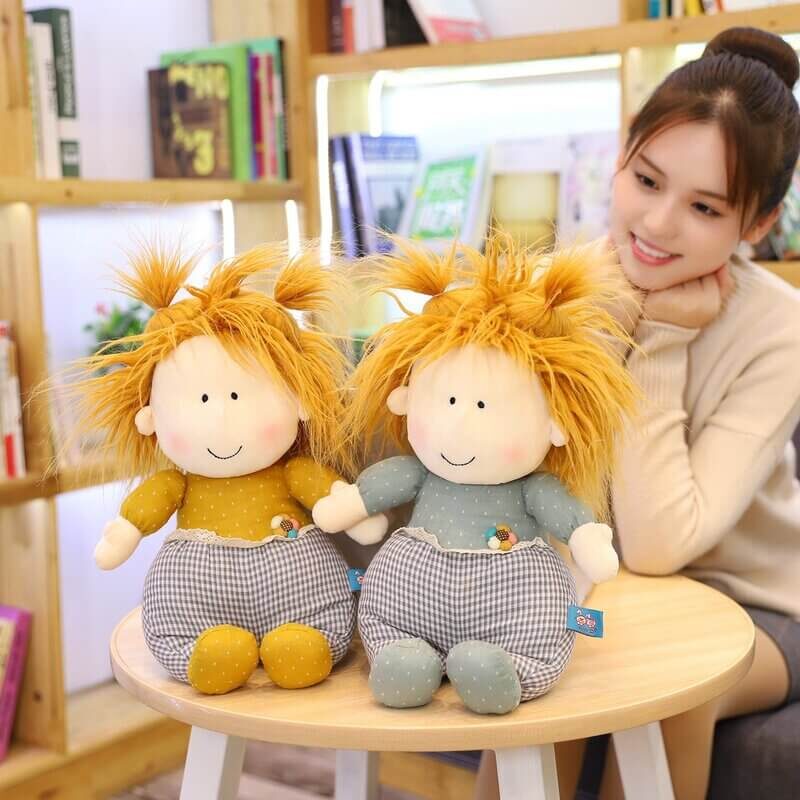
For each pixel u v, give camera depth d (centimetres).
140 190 182
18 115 163
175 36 226
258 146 216
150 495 92
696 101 113
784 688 125
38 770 173
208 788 92
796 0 168
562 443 87
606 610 104
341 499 90
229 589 87
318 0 215
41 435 165
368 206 214
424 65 197
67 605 203
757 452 121
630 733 102
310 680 85
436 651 84
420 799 177
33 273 164
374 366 90
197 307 92
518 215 202
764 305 125
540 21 214
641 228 118
